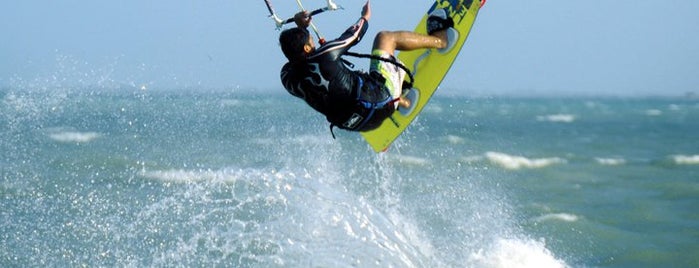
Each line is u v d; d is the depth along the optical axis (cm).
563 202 5450
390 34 2572
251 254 3522
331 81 2347
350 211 3812
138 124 9156
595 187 6206
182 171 5922
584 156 8769
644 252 4109
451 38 2677
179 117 10019
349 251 3478
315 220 3728
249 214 4153
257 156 7062
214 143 7825
